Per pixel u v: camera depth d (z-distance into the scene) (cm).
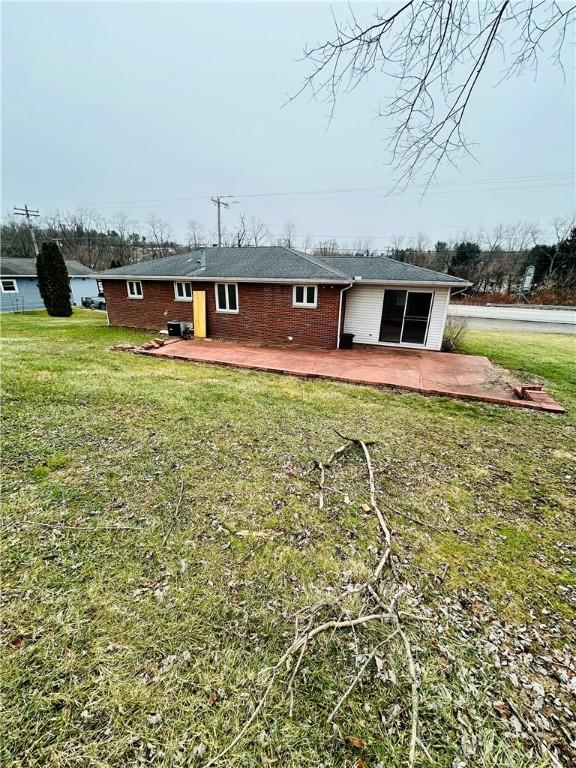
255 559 293
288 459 453
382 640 229
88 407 602
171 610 246
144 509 349
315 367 896
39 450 454
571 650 228
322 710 192
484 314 2430
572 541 329
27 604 246
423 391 739
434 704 195
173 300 1328
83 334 1326
